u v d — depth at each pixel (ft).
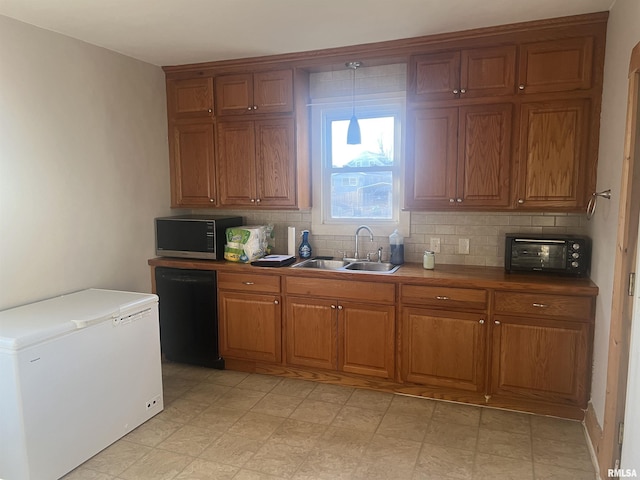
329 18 8.82
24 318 7.88
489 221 10.93
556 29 9.04
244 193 12.17
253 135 11.87
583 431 8.75
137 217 11.79
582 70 8.98
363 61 10.91
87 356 7.92
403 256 11.59
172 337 12.26
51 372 7.28
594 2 8.12
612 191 7.68
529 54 9.31
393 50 10.34
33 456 7.04
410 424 9.09
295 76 11.34
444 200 10.30
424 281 9.77
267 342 11.39
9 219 8.64
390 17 8.78
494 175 9.83
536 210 9.62
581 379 8.91
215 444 8.46
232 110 11.97
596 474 7.47
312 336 10.96
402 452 8.14
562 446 8.27
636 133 6.47
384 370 10.41
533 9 8.43
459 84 9.87
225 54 11.16
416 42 10.02
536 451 8.13
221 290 11.66
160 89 12.38
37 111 9.11
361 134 11.78
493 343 9.46
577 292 8.69
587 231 9.81
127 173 11.40
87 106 10.23
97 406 8.15
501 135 9.68
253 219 13.33
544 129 9.36
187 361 12.25
